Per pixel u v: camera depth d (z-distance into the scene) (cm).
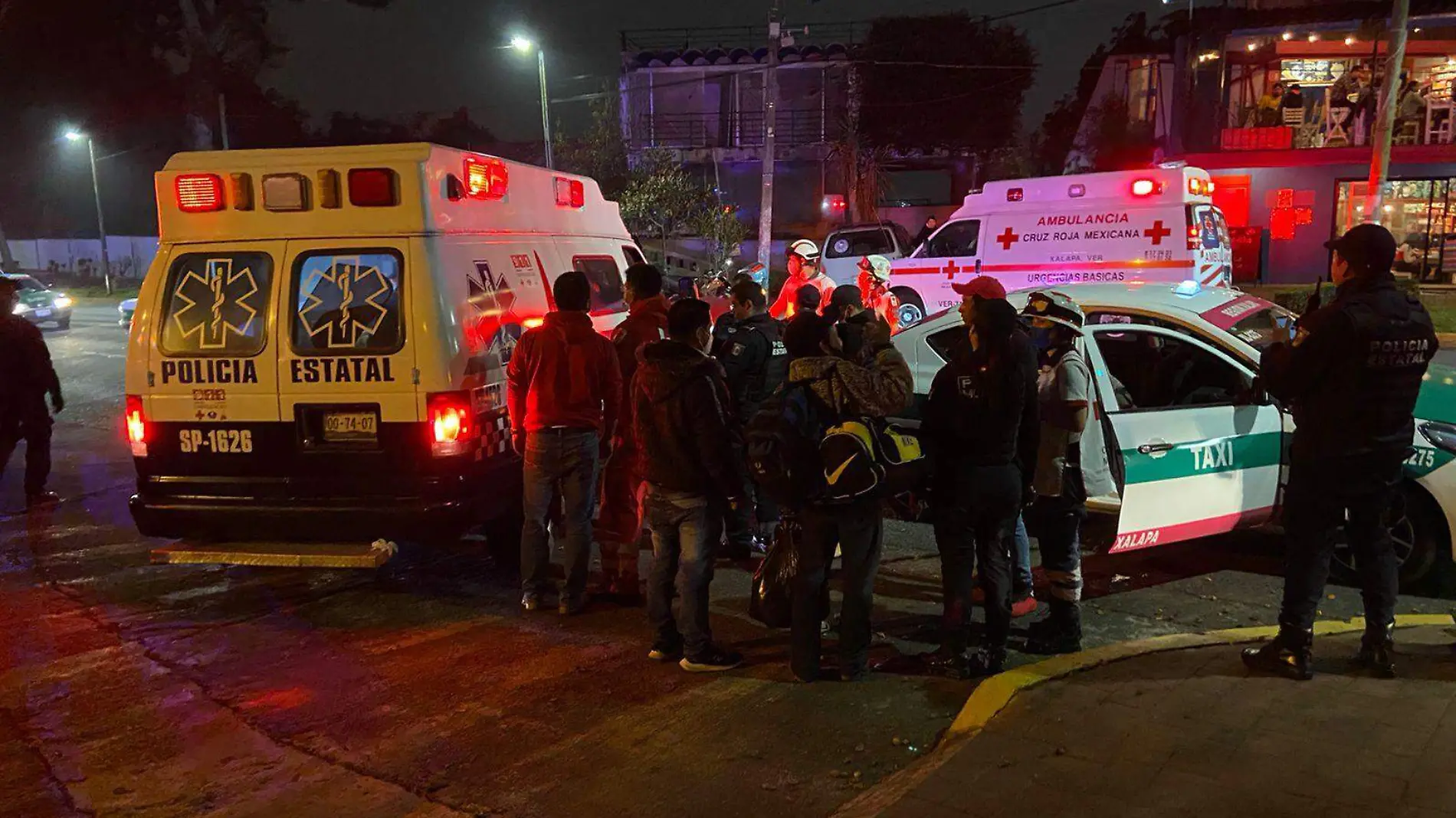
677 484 454
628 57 3316
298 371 536
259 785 377
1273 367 412
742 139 3291
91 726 429
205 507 550
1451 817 312
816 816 343
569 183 730
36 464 822
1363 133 2225
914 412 611
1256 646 454
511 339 589
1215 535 668
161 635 534
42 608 579
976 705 402
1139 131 2814
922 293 1405
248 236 543
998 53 3127
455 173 561
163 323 552
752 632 521
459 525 535
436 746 403
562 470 537
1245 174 2298
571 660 488
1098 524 529
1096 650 456
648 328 579
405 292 526
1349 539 424
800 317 430
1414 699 396
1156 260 1224
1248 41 2300
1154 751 360
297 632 536
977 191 1377
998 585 446
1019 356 420
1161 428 533
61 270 5181
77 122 4219
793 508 433
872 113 3181
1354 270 400
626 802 355
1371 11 2169
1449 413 542
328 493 539
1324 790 330
